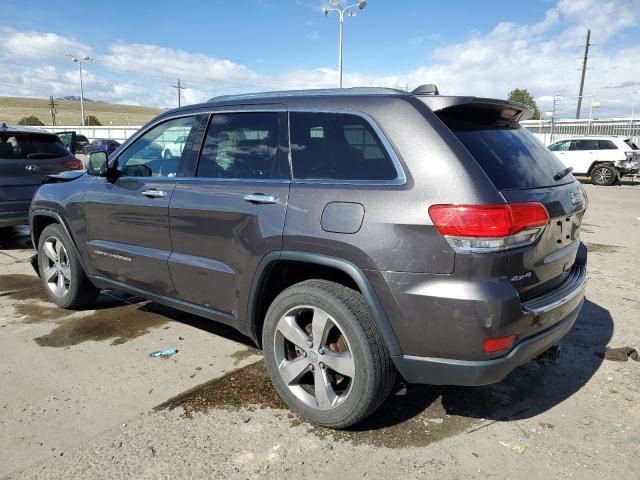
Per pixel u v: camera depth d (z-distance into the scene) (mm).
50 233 4727
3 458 2613
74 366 3652
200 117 3605
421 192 2502
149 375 3525
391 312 2557
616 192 17000
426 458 2666
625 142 19656
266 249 2957
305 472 2541
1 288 5484
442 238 2418
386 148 2666
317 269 3029
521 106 3045
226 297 3277
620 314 4824
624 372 3658
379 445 2771
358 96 2896
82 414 3023
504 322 2391
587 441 2834
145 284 3891
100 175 4059
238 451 2697
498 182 2510
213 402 3184
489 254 2373
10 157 7168
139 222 3795
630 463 2641
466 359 2461
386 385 2711
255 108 3279
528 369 3695
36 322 4492
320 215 2756
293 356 3086
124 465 2570
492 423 3006
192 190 3426
